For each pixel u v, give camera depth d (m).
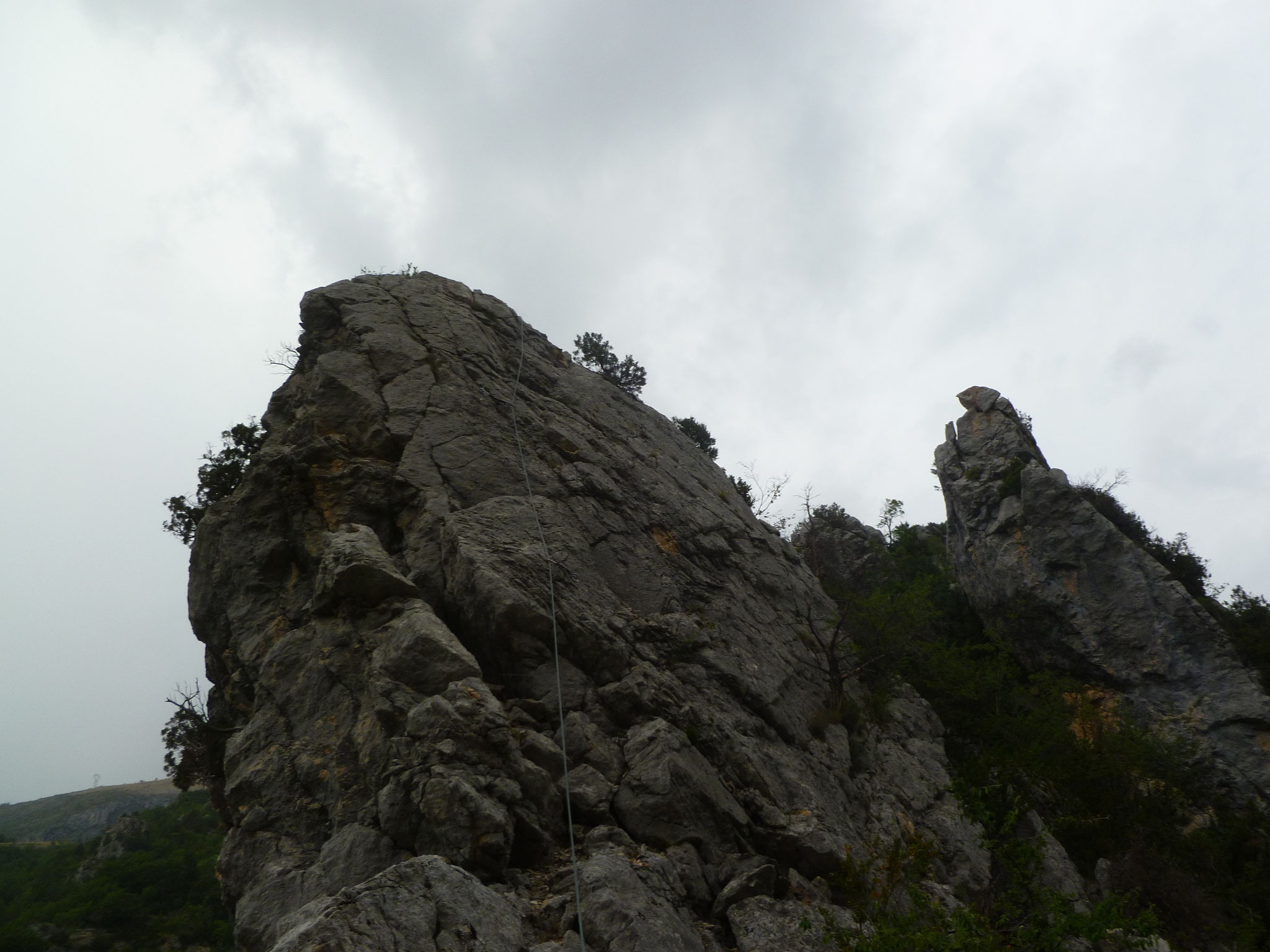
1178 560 47.56
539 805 13.73
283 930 11.23
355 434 21.16
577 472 23.20
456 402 22.61
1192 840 29.03
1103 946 17.02
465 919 9.95
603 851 13.35
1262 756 35.94
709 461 32.53
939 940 11.77
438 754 13.09
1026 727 29.73
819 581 32.59
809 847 15.44
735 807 15.66
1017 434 51.16
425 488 19.88
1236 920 26.19
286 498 19.89
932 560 52.88
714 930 13.09
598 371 43.81
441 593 17.86
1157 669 39.84
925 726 26.47
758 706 19.77
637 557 21.95
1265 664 39.59
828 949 12.67
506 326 28.48
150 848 39.19
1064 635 42.66
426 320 25.25
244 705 17.59
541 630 17.05
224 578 19.03
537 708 16.14
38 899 34.12
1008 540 46.09
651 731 15.78
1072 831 27.31
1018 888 14.92
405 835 12.63
